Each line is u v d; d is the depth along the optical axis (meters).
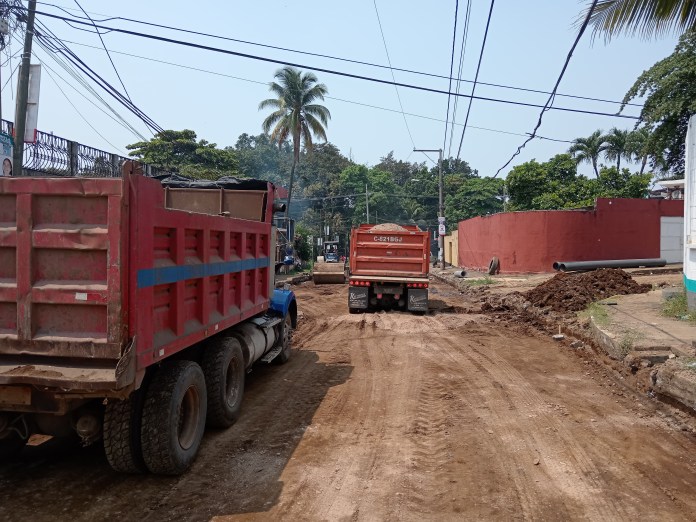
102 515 4.32
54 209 4.15
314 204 66.12
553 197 39.06
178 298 4.98
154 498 4.63
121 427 4.71
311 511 4.44
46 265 4.16
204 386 5.53
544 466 5.32
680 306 12.10
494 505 4.54
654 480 5.03
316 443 5.93
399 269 16.78
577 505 4.55
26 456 5.49
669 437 6.11
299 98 37.91
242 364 6.89
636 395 7.70
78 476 5.04
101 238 4.05
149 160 33.19
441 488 4.86
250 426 6.48
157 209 4.54
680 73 18.36
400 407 7.19
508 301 18.19
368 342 11.96
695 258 11.63
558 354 10.55
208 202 8.38
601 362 9.62
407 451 5.69
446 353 10.67
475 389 8.02
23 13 11.20
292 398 7.64
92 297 4.06
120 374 3.99
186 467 5.15
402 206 72.25
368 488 4.85
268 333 8.53
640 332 10.00
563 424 6.50
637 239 27.80
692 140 11.84
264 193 8.34
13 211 4.20
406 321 14.97
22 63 11.64
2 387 4.20
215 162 35.41
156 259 4.63
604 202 27.39
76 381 3.99
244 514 4.38
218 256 6.12
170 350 4.83
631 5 9.09
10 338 4.16
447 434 6.17
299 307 18.88
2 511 4.36
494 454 5.60
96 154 17.11
